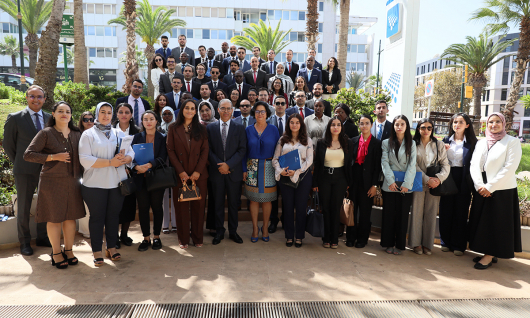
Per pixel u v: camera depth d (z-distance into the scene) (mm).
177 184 4242
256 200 4430
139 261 3826
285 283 3275
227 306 2799
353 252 4281
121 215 4234
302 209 4398
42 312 2672
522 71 19016
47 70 8508
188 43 36781
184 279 3334
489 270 3766
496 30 19047
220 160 4387
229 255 4062
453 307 2859
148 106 5988
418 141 4211
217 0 36688
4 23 38906
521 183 6652
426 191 4227
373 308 2811
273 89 6664
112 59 37906
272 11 37844
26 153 3359
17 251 4125
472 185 4012
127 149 3824
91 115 4078
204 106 4816
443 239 4410
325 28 38000
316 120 5141
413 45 7547
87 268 3604
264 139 4461
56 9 8523
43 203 3451
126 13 16453
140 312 2693
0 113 8258
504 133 3850
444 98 35531
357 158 4410
